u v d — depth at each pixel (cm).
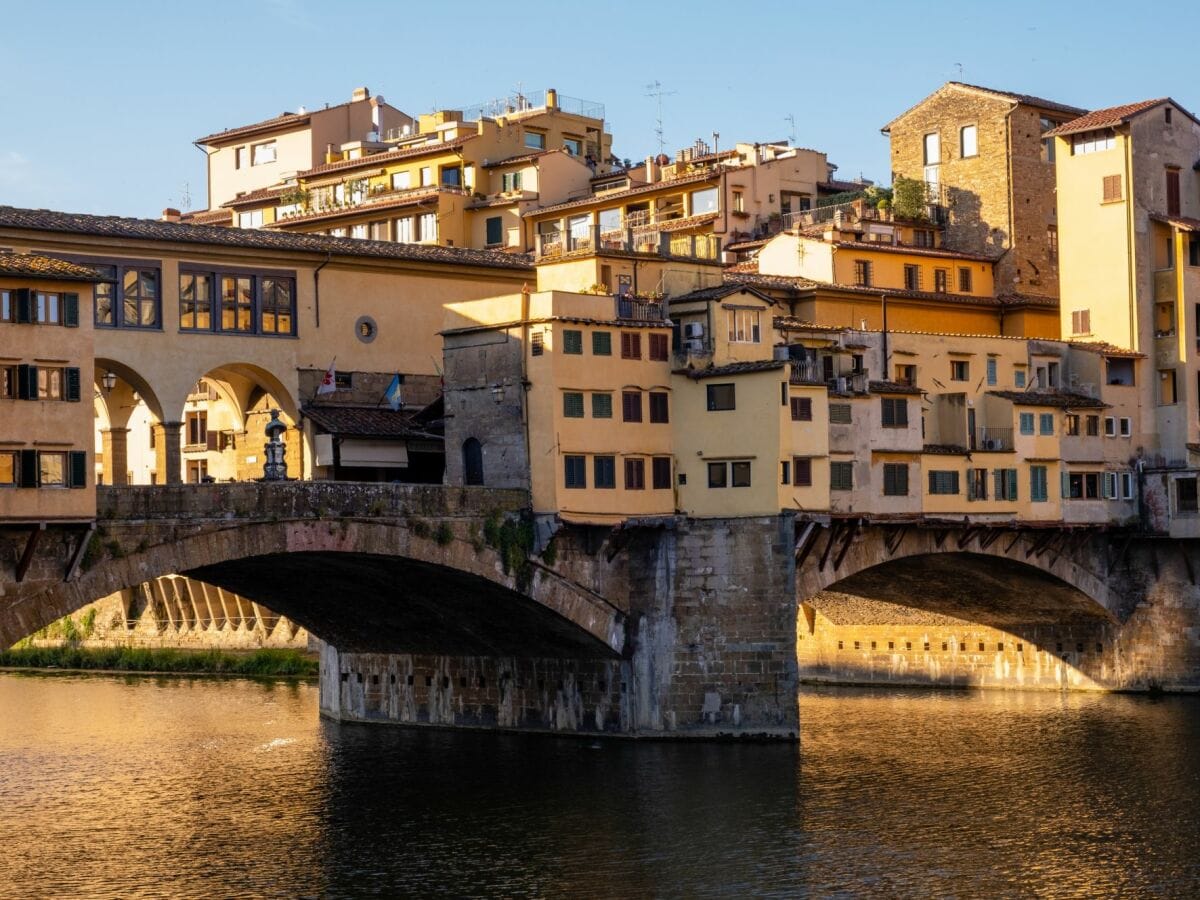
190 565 6681
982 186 11731
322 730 9162
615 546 8088
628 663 8231
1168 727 8906
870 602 10994
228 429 9312
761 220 12125
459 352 8169
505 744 8438
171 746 8712
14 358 6234
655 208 12200
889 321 10575
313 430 8325
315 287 8469
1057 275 11825
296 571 7738
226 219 13800
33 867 6272
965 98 11838
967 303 11000
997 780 7550
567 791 7306
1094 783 7494
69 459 6334
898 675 11062
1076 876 6081
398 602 8356
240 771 7975
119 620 12912
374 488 7262
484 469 8050
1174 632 10144
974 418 9612
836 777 7569
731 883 5994
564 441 7838
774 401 7969
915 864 6212
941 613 10744
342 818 6975
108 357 7725
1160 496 10044
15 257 6400
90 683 11481
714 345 8231
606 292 8375
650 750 8038
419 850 6462
